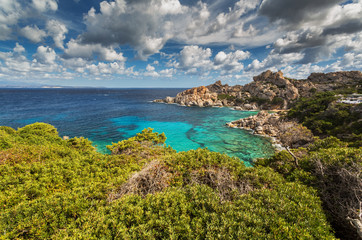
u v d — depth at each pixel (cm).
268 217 627
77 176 1185
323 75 12481
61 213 689
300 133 3678
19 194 870
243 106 11162
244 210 670
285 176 1179
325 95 7425
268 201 718
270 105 10500
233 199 779
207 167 1041
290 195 793
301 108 6012
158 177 957
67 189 1026
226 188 876
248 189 865
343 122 4044
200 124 6788
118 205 702
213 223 593
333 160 991
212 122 7138
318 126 4328
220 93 14550
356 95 6159
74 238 540
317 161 1037
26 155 1427
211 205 682
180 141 4769
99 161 1507
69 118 7450
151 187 903
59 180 1074
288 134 3788
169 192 776
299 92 11000
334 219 756
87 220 649
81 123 6638
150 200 727
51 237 573
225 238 530
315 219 646
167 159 1151
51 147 1800
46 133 3212
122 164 1483
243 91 13612
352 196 771
